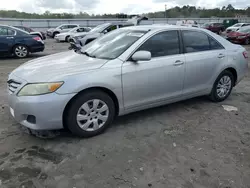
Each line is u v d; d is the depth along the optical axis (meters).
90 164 2.60
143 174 2.46
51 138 3.11
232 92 5.27
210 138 3.22
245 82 6.16
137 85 3.31
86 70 2.96
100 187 2.27
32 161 2.62
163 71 3.52
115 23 11.32
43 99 2.70
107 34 4.21
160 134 3.29
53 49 14.41
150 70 3.39
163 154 2.82
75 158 2.70
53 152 2.81
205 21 47.72
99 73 2.99
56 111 2.78
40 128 2.80
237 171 2.55
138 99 3.41
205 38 4.17
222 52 4.31
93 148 2.91
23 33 10.11
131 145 2.99
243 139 3.22
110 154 2.79
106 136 3.20
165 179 2.40
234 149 2.97
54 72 2.89
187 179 2.41
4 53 9.72
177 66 3.67
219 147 3.00
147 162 2.66
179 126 3.54
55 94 2.74
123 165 2.60
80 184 2.30
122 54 3.27
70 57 3.61
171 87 3.71
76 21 36.00
